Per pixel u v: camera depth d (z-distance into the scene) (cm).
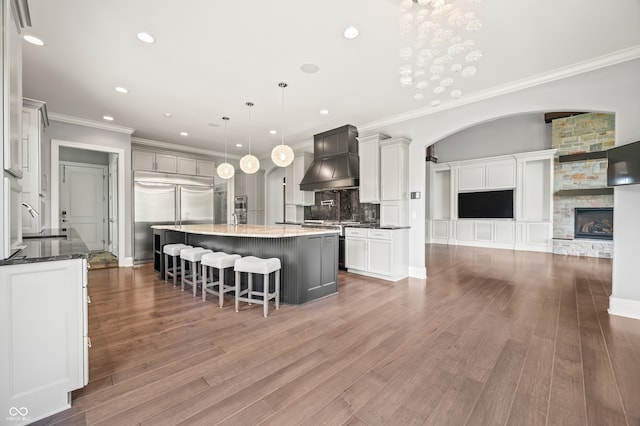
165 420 143
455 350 216
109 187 672
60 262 153
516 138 761
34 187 323
